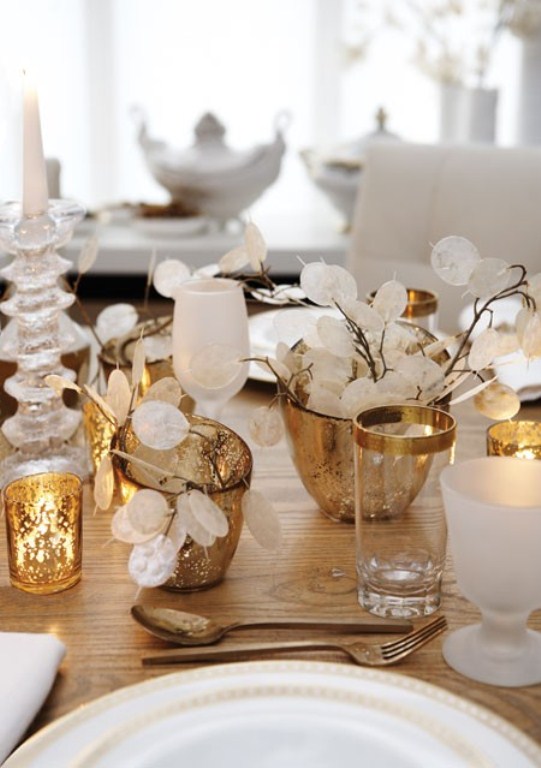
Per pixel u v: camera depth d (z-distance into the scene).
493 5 2.92
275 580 0.71
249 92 3.08
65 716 0.51
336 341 0.70
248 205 2.52
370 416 0.65
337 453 0.74
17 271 0.83
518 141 3.12
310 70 3.07
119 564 0.73
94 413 0.81
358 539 0.66
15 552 0.68
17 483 0.69
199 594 0.69
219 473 0.73
